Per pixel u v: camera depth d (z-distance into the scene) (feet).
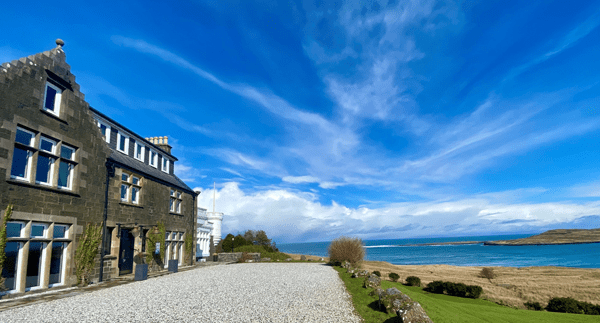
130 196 57.21
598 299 79.56
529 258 285.02
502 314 38.27
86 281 44.16
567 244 618.44
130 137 65.16
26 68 35.70
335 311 31.14
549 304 61.21
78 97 44.27
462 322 29.50
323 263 100.99
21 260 34.78
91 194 45.83
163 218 68.59
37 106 37.06
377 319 28.19
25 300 32.78
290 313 30.25
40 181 38.01
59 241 40.19
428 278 118.21
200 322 26.61
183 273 63.41
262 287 46.19
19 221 34.76
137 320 26.73
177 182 81.20
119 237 52.39
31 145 36.70
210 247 121.70
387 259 309.83
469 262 258.37
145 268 51.72
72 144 42.39
